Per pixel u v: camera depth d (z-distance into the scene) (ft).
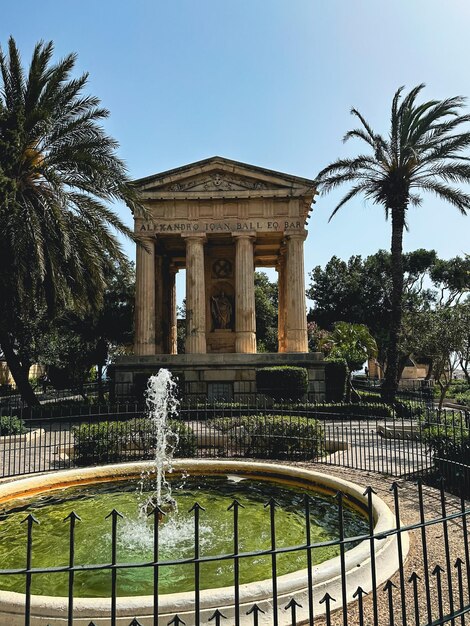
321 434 45.37
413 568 19.08
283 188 101.71
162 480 36.86
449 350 81.46
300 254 101.19
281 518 27.81
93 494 33.73
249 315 99.71
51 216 60.95
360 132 86.69
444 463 33.40
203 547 23.35
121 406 78.13
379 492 30.78
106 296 123.13
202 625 14.97
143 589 18.74
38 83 63.36
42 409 74.38
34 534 25.68
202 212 102.47
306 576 16.89
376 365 195.52
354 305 196.75
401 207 87.25
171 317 128.47
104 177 62.44
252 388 92.89
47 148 65.16
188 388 93.20
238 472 37.81
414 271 209.26
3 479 36.29
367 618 15.47
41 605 15.12
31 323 90.99
